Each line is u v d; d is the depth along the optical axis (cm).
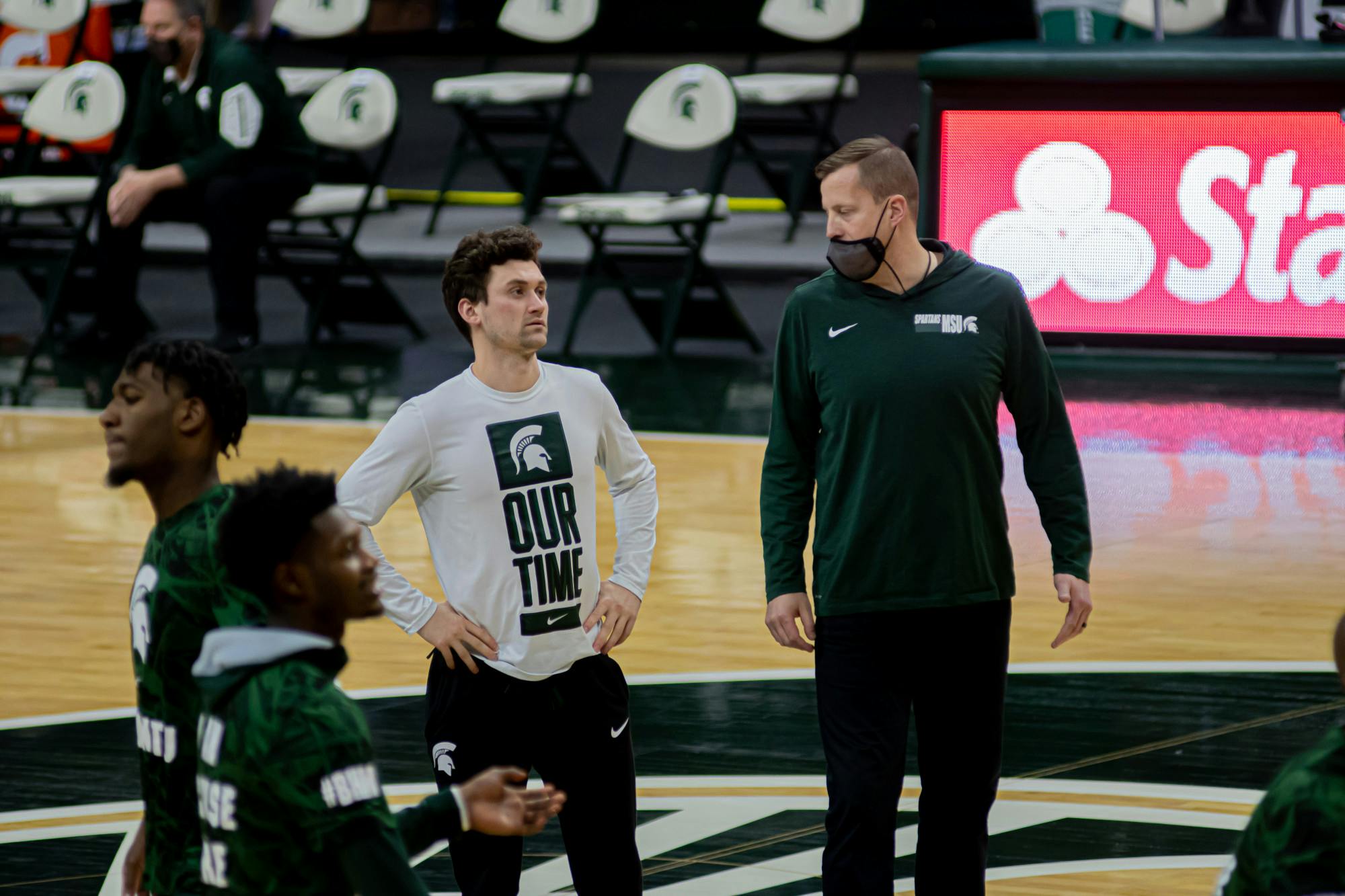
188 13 2845
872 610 935
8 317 3497
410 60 4128
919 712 964
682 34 3969
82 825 1222
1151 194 2417
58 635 1662
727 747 1365
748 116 3497
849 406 934
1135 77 2378
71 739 1397
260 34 4103
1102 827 1196
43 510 2116
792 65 3925
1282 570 1809
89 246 3159
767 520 983
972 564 934
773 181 3556
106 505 2142
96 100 3053
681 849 1173
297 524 602
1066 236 2452
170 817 735
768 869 1138
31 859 1159
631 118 2917
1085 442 2339
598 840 973
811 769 1321
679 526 2005
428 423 939
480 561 941
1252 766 1307
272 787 585
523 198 3562
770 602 975
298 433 2431
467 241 952
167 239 3875
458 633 936
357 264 3073
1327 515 2000
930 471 927
